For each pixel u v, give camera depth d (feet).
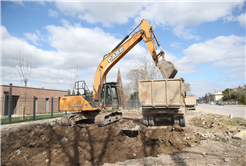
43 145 24.12
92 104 33.30
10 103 39.47
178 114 30.89
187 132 26.17
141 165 16.46
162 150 20.45
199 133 25.45
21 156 20.81
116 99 40.47
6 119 46.19
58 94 97.04
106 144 23.34
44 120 44.21
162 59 31.40
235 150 18.81
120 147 22.41
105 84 37.24
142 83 30.60
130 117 52.54
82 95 34.65
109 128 30.42
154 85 30.04
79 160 19.27
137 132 25.23
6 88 70.23
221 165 14.94
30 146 23.65
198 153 18.45
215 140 23.00
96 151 21.27
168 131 25.93
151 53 32.37
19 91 74.69
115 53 35.37
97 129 29.55
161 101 29.58
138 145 22.88
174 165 15.70
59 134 28.71
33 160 19.77
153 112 31.60
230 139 22.91
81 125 34.22
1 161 19.85
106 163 17.85
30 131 30.37
